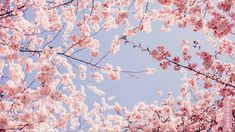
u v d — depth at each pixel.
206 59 9.48
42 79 6.76
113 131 10.23
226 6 8.29
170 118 10.77
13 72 7.14
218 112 10.53
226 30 8.47
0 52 8.20
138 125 10.64
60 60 8.91
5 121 6.37
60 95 7.19
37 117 7.11
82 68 9.36
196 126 10.74
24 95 6.97
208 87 10.32
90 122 10.77
